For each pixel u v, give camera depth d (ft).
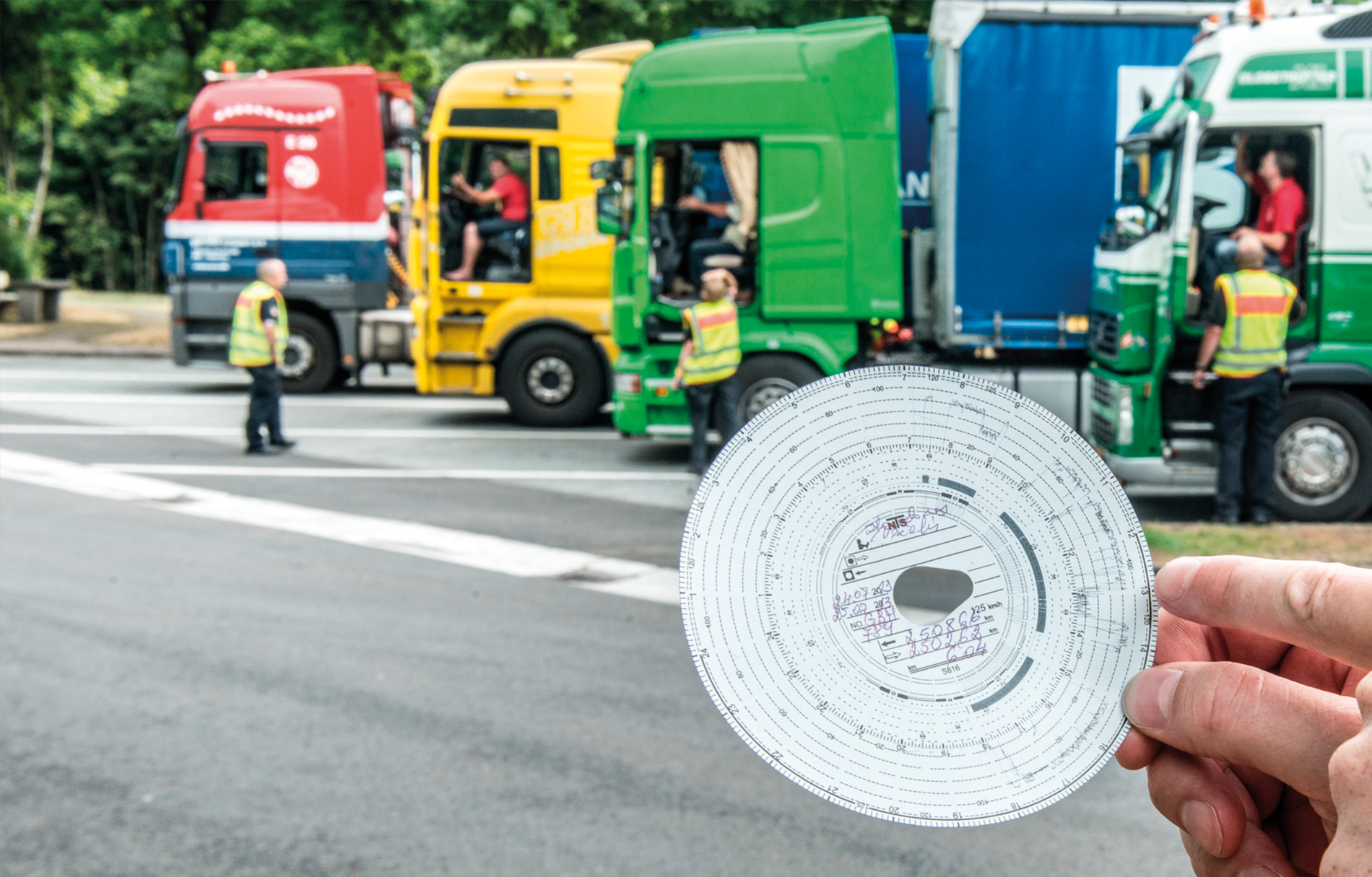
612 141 39.50
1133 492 30.68
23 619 19.34
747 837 12.12
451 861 11.56
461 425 42.22
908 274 33.37
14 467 33.04
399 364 48.49
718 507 2.01
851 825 12.44
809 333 32.37
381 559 23.58
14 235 79.05
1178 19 30.09
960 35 30.22
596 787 13.17
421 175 40.86
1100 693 1.96
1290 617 1.78
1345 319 26.40
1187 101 26.81
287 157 47.09
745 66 32.04
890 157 31.83
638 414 33.06
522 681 16.48
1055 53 30.35
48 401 46.34
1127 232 26.96
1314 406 26.78
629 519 27.35
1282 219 26.22
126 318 77.97
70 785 13.19
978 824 1.86
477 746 14.25
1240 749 1.88
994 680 1.96
